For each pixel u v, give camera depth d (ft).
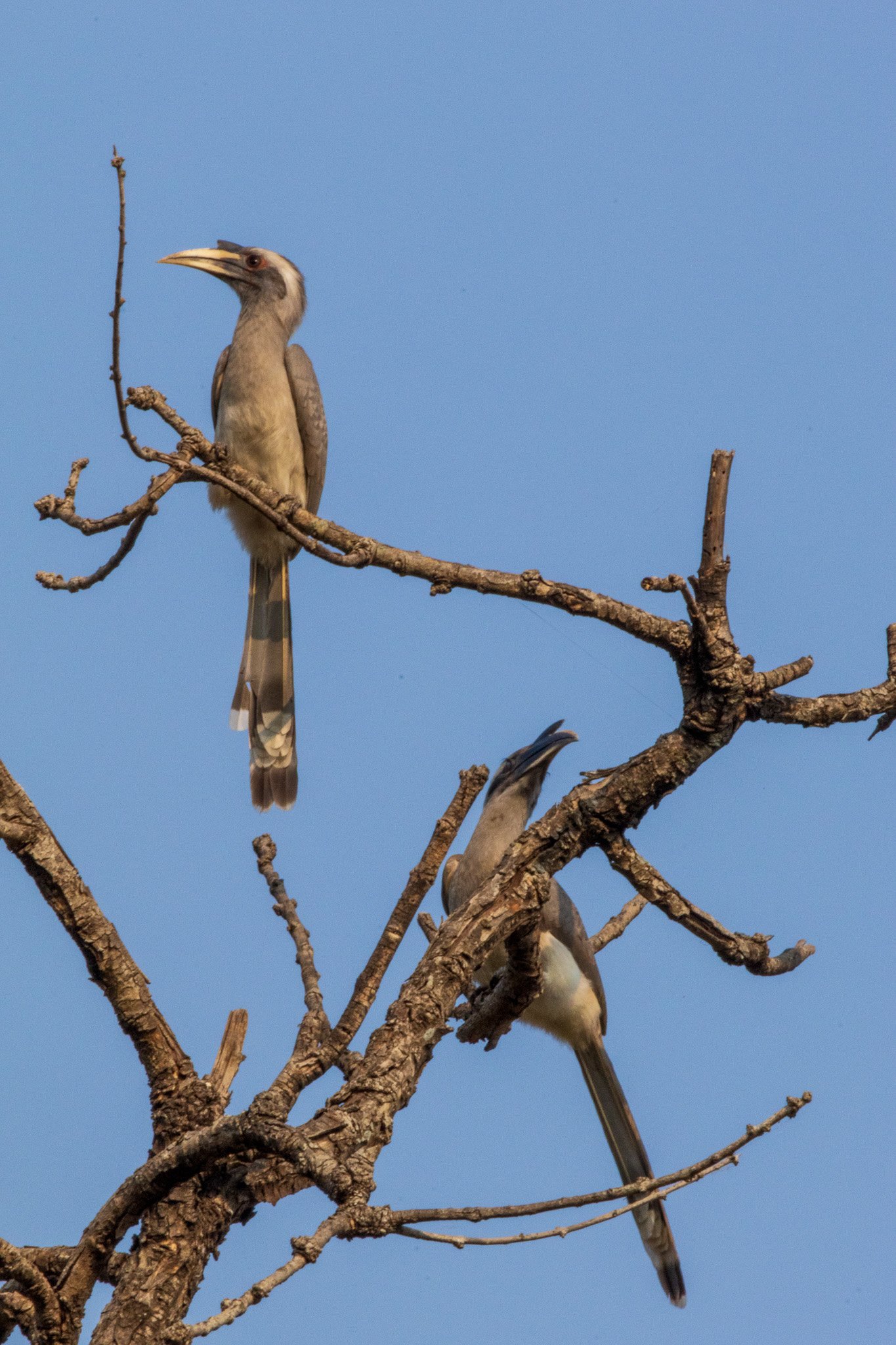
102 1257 24.14
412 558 30.48
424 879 28.37
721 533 29.53
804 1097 24.40
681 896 29.94
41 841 26.66
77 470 28.55
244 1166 25.93
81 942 26.76
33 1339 23.77
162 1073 26.89
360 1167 23.47
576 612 30.37
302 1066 26.09
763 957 30.53
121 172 26.04
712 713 29.37
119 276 26.43
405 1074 25.72
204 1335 20.48
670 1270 39.96
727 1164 24.08
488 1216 22.63
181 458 29.25
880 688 31.86
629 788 29.19
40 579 29.45
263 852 32.30
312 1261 20.95
